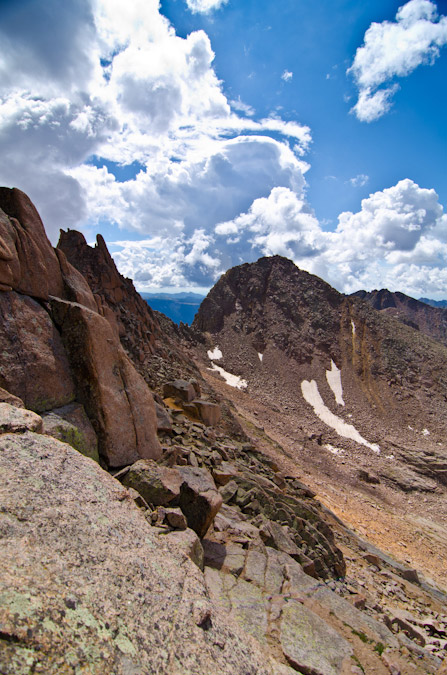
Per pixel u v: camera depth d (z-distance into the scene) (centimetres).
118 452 1180
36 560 442
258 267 18425
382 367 14025
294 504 1825
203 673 445
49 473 611
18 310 1081
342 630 941
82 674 345
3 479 549
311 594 1045
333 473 7000
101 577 476
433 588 2445
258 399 11250
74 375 1174
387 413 11969
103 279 4041
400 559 3067
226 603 879
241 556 1124
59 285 1347
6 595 371
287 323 15875
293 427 8944
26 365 1030
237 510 1502
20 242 1141
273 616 878
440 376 13775
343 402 12394
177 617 501
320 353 14650
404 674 829
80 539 516
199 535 1130
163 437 1767
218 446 2098
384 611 1461
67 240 4247
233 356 14188
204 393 3478
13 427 686
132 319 4038
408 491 7812
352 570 1986
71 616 396
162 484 1089
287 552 1328
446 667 904
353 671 774
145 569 543
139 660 403
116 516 614
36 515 511
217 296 17288
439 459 9281
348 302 16838
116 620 430
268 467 2530
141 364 3173
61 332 1198
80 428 1089
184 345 13550
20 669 315
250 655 557
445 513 6912
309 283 17888
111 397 1202
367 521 4084
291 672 641
